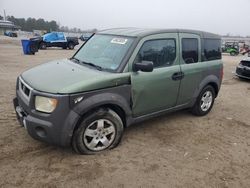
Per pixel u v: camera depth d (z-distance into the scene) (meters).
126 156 4.18
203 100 6.06
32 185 3.40
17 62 14.83
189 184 3.60
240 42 45.28
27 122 3.85
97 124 4.08
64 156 4.07
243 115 6.52
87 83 3.83
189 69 5.31
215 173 3.88
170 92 5.04
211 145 4.75
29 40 20.97
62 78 3.99
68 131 3.75
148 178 3.67
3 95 7.12
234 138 5.11
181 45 5.18
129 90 4.30
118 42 4.66
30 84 3.99
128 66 4.30
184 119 5.92
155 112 4.98
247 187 3.62
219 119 6.09
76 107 3.75
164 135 5.03
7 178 3.50
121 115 4.43
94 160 4.02
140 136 4.92
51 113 3.68
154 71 4.67
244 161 4.27
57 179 3.54
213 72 5.98
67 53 24.17
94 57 4.77
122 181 3.57
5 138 4.53
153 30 4.79
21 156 4.01
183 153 4.40
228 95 8.51
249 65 10.91
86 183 3.49
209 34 5.89
